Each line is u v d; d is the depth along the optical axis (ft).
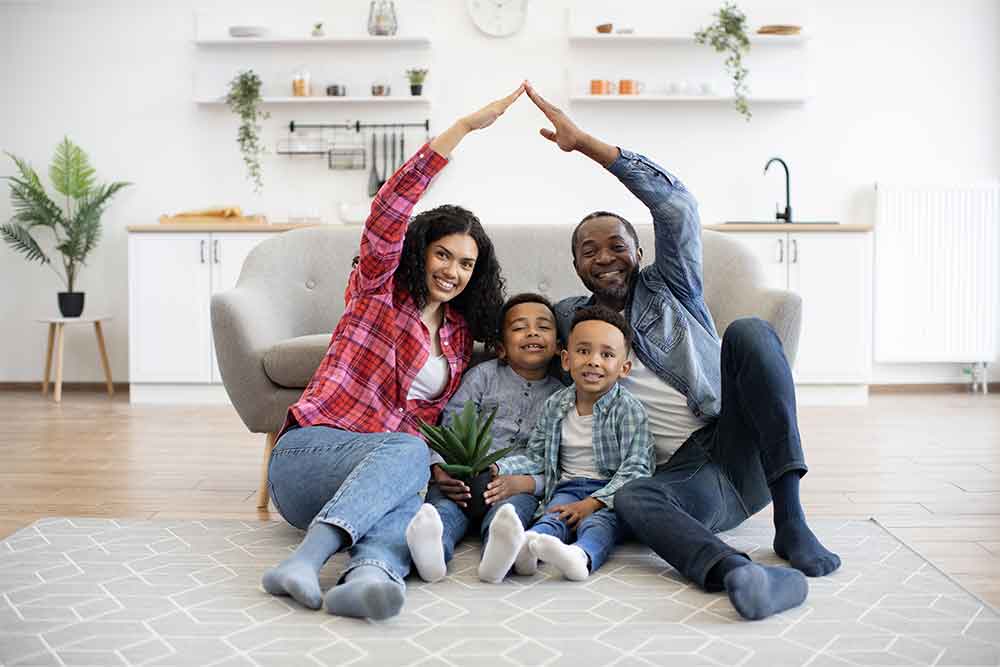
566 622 5.45
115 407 15.72
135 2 17.75
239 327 8.68
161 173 17.89
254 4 17.72
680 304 7.55
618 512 6.49
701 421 7.31
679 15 17.57
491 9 17.60
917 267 17.60
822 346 16.16
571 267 9.57
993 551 7.19
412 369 7.32
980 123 17.85
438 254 7.33
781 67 17.74
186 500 8.95
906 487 9.58
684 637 5.21
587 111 17.75
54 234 17.93
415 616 5.56
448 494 7.16
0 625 5.39
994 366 18.04
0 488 9.48
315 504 6.72
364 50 17.78
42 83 17.88
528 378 7.92
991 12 17.79
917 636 5.23
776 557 6.77
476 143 17.76
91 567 6.57
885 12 17.76
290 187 17.95
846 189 17.87
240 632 5.27
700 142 17.78
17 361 18.12
